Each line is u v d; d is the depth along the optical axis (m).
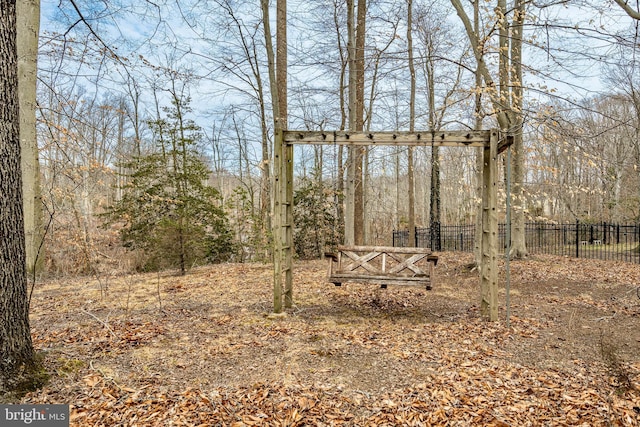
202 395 3.12
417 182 26.97
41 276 8.72
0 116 2.92
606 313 5.59
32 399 2.95
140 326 4.91
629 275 7.96
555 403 3.03
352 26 10.11
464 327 5.01
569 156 7.39
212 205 12.80
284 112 10.71
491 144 5.14
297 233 13.81
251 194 16.33
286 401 3.05
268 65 10.20
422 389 3.26
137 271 11.02
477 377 3.48
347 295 6.91
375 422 2.79
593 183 18.67
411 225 13.23
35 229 8.45
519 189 9.57
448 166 20.77
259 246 11.68
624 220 18.02
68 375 3.33
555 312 5.71
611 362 3.57
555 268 8.90
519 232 10.34
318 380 3.42
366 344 4.34
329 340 4.48
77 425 2.69
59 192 8.58
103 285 7.78
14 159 3.03
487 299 5.48
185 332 4.71
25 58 7.77
